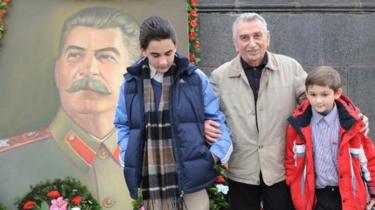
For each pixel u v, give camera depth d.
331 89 2.46
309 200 2.55
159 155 2.33
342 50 4.55
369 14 4.57
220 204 3.68
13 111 4.09
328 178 2.54
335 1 4.56
